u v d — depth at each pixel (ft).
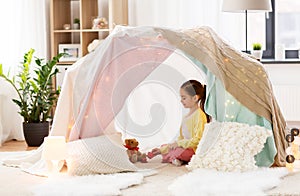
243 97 13.15
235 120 13.25
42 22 19.83
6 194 11.10
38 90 17.83
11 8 19.17
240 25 19.66
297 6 20.22
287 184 11.48
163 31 13.23
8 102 18.86
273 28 20.22
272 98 13.47
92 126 13.09
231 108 13.21
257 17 20.20
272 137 12.91
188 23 19.85
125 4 20.08
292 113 19.08
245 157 12.44
